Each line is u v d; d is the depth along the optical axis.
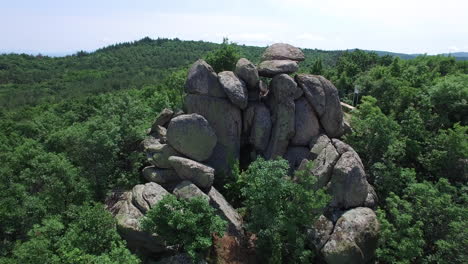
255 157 32.97
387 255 22.98
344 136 33.09
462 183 29.70
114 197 29.23
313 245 24.75
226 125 32.06
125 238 24.11
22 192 26.91
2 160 35.75
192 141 29.69
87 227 22.50
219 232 22.50
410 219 22.73
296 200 24.41
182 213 22.25
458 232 22.31
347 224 24.59
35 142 41.19
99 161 30.03
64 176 27.19
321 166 28.14
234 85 31.62
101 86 151.50
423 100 39.41
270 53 36.59
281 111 31.78
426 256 23.06
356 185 26.66
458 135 30.33
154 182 28.41
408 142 33.28
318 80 32.81
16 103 132.12
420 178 31.72
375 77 55.91
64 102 98.00
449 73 61.09
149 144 32.25
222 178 30.75
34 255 19.66
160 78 165.88
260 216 23.27
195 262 22.11
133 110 35.78
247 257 24.42
